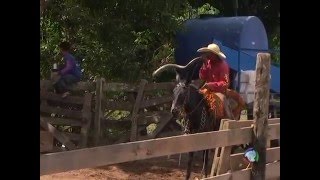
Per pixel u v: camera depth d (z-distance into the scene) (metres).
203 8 16.67
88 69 11.58
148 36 12.07
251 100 13.67
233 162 6.17
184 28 12.95
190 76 8.00
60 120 9.66
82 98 9.80
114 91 10.20
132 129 10.15
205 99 7.64
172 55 14.15
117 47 11.41
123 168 9.27
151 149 4.82
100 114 9.79
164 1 11.69
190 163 7.72
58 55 11.02
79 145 9.72
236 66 13.81
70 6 10.95
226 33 14.16
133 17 11.70
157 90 10.76
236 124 6.14
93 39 11.60
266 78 6.27
